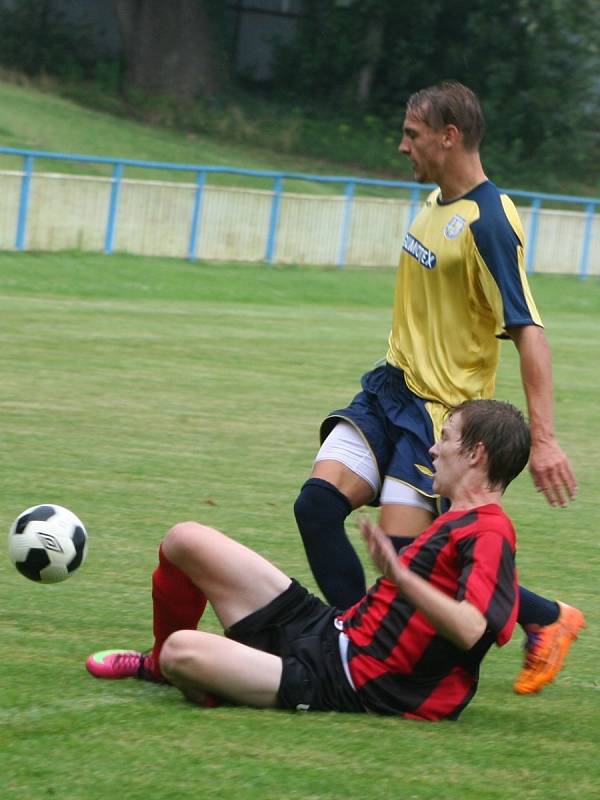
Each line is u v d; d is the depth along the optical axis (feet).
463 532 31.35
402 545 37.78
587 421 95.30
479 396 38.96
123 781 26.53
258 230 199.21
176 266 186.70
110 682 34.40
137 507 58.85
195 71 327.06
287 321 147.64
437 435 38.19
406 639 31.73
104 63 322.75
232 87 335.88
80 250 183.42
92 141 273.75
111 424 80.02
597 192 327.26
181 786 26.40
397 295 40.06
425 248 38.55
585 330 166.81
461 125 37.73
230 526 56.39
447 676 32.22
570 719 33.73
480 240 37.17
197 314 147.13
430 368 38.68
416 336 39.09
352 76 338.13
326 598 38.11
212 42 330.13
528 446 32.09
